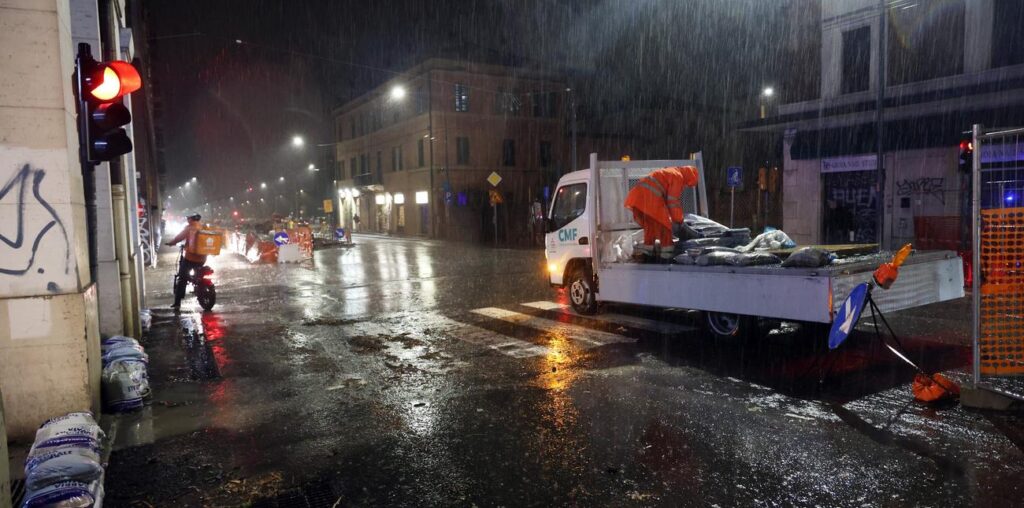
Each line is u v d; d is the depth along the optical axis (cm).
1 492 274
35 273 475
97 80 501
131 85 520
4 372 469
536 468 422
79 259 495
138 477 421
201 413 554
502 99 4219
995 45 1595
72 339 485
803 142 2052
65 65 491
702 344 768
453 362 722
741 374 635
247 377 676
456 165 4103
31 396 476
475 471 420
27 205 471
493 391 602
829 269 599
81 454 368
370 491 396
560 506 369
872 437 457
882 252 820
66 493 330
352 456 452
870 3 1877
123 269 814
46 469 346
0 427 276
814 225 2055
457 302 1190
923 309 970
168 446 476
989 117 1570
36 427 479
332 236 3706
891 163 1820
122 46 1028
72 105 511
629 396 573
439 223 4078
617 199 969
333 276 1717
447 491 392
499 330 902
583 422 508
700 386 598
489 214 4147
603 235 945
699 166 1041
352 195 5916
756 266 696
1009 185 1316
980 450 428
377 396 596
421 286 1452
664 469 414
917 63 1777
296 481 412
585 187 980
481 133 4156
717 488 385
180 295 1155
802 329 796
